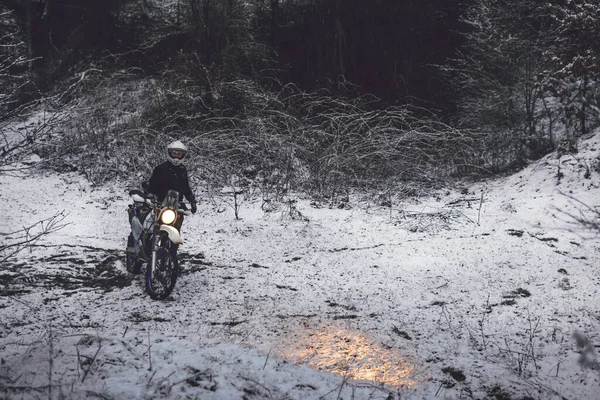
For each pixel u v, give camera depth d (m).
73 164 12.65
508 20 16.27
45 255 8.07
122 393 3.76
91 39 19.66
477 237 8.84
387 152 12.48
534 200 10.21
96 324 5.86
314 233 9.46
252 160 13.13
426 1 18.02
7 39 18.62
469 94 16.59
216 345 4.85
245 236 9.34
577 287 6.86
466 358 5.24
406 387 4.68
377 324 6.01
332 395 4.11
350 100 14.62
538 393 4.65
